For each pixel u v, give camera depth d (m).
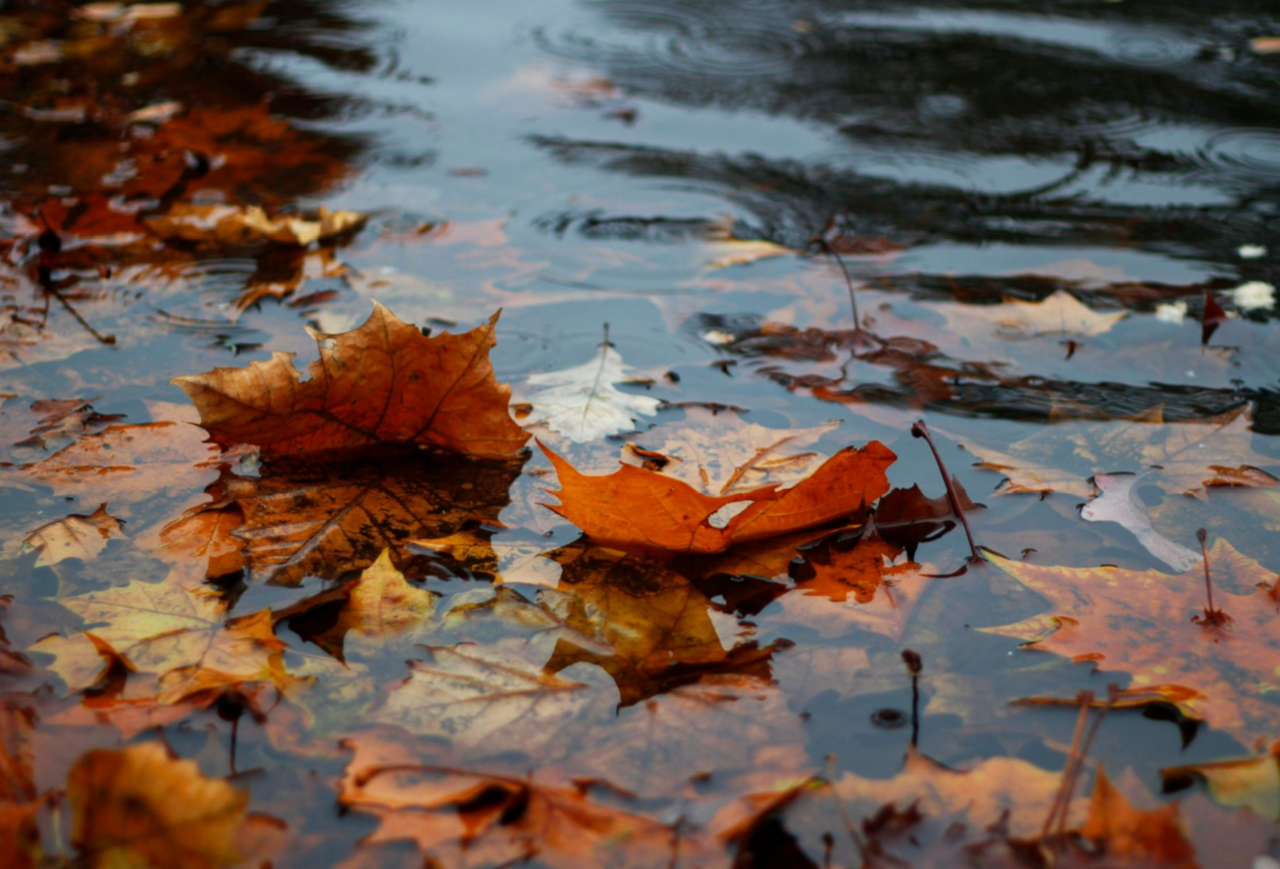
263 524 1.94
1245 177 2.37
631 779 1.83
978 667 1.88
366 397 1.98
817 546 1.94
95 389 2.04
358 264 2.20
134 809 1.80
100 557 1.92
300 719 1.85
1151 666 1.88
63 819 1.81
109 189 2.30
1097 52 3.21
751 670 1.87
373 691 1.86
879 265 2.22
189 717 1.84
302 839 1.81
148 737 1.84
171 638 1.88
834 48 3.29
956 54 3.21
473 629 1.89
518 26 3.53
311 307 2.14
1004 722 1.85
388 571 1.91
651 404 2.05
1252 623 1.89
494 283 2.19
